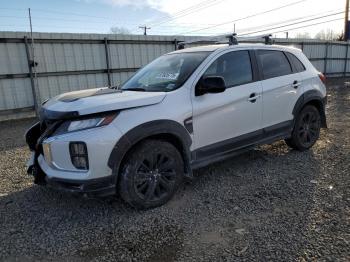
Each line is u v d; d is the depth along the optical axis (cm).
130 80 468
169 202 383
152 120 351
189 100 385
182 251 289
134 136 338
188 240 305
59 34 1119
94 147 319
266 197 386
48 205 387
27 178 483
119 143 330
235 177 453
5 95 1059
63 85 1159
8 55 1045
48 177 347
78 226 337
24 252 296
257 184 426
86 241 310
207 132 404
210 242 301
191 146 390
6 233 327
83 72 1191
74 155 326
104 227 333
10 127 945
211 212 356
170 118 364
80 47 1172
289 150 564
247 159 525
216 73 421
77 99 356
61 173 337
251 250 285
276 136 499
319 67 2156
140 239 310
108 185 333
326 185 412
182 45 636
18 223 346
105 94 378
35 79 1093
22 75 1077
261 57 481
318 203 364
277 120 495
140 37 1298
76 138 321
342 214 337
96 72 1220
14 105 1079
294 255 274
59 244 306
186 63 427
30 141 391
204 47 466
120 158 333
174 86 393
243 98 437
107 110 331
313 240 294
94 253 291
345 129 706
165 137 378
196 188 420
